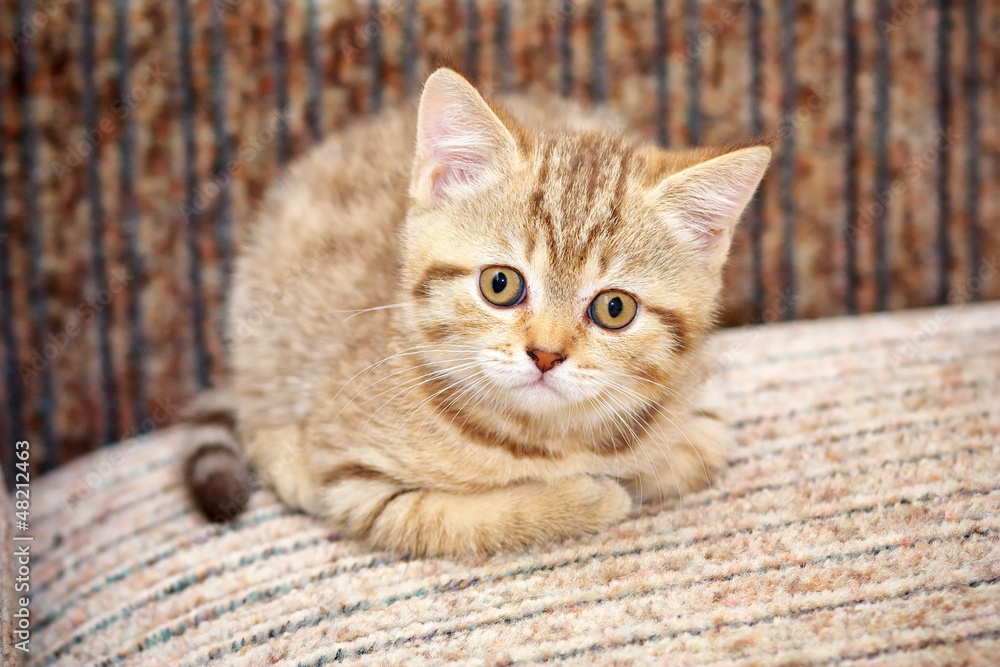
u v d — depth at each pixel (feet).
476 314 1.63
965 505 1.63
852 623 1.51
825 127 2.21
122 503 1.84
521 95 2.07
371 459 1.69
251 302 1.92
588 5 2.15
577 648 1.52
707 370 1.83
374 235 1.84
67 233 2.16
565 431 1.68
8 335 2.18
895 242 2.25
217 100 2.14
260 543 1.71
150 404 2.22
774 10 2.17
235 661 1.55
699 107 2.20
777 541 1.62
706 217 1.67
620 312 1.63
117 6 2.10
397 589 1.62
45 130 2.13
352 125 2.07
